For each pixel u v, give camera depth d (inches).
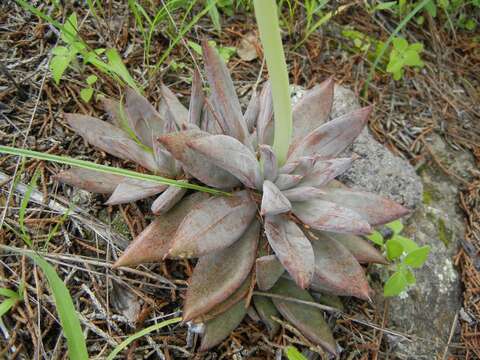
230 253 11.0
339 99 15.6
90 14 15.8
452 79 18.3
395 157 14.7
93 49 14.9
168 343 11.1
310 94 13.0
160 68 15.3
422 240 14.1
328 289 11.0
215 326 10.7
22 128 13.5
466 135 16.9
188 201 11.6
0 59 14.6
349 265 10.8
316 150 11.8
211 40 16.4
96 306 11.2
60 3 15.8
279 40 8.9
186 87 15.3
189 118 11.8
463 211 15.4
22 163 12.1
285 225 10.6
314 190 10.5
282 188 11.2
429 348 12.6
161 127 12.4
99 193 12.5
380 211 11.3
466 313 13.6
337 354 11.0
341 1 18.0
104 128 12.5
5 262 11.4
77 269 11.6
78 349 8.2
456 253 14.5
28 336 10.6
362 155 14.3
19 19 15.4
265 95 11.9
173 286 11.6
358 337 12.0
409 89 17.5
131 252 10.5
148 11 16.3
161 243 10.8
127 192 11.3
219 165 10.1
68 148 13.3
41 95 14.1
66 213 11.6
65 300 8.4
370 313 12.5
